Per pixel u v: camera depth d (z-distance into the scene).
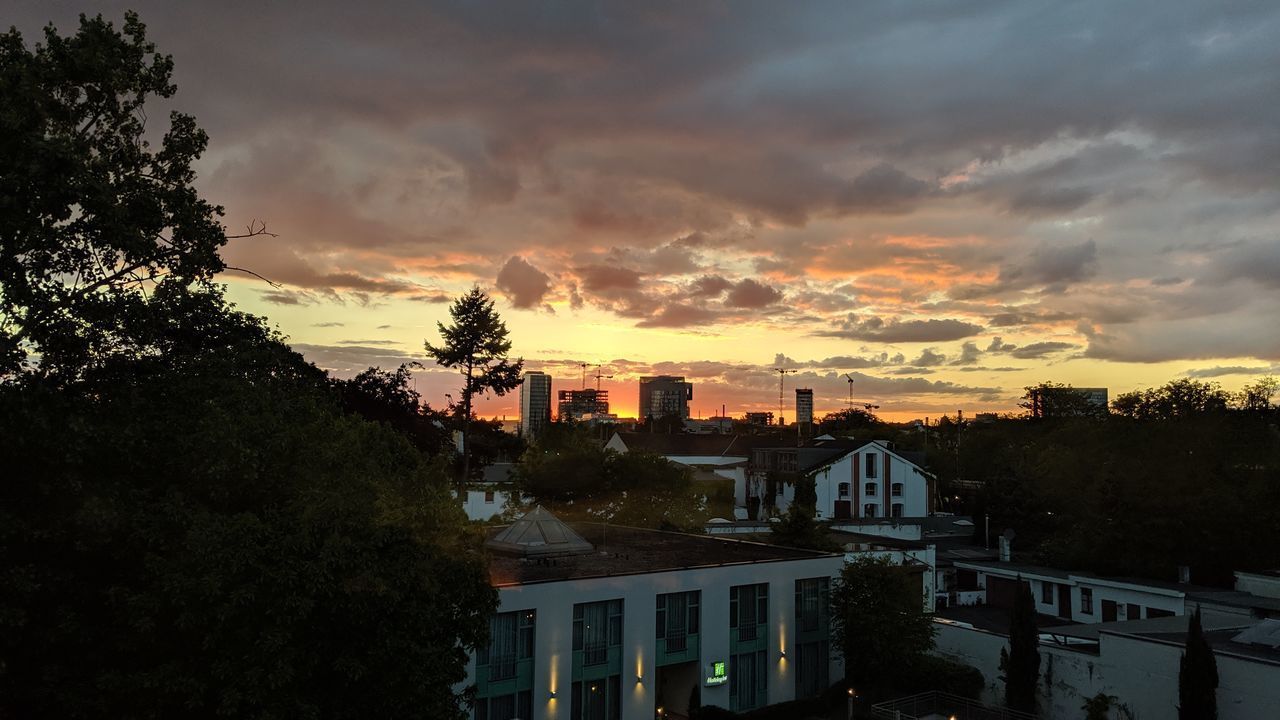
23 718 17.81
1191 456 65.44
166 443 20.50
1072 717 33.47
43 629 17.72
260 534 18.55
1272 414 89.31
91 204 18.09
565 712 31.69
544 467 64.44
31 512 18.08
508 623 30.86
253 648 17.86
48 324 18.80
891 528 72.19
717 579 36.72
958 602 54.22
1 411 17.58
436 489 29.42
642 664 33.94
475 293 72.38
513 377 73.06
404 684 19.86
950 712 35.53
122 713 17.73
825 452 88.19
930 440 148.25
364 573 18.86
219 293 23.61
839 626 39.69
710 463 111.31
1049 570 52.75
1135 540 54.12
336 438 26.23
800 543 46.78
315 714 17.95
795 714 37.34
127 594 18.12
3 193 16.89
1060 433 100.38
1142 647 31.45
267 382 24.64
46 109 18.00
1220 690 28.86
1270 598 41.41
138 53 20.56
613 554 40.78
